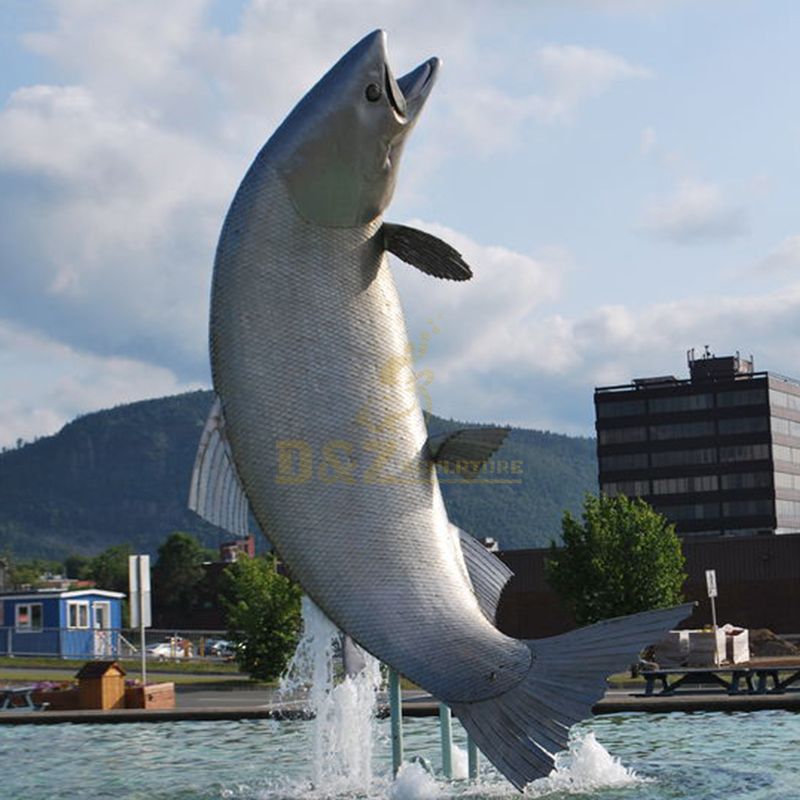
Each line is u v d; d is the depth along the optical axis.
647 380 109.62
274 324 8.73
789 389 111.50
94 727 19.16
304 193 8.68
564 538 33.91
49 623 45.16
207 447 8.75
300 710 19.98
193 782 13.34
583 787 11.76
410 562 8.93
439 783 11.94
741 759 13.36
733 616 47.88
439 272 9.02
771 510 106.19
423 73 8.82
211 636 57.19
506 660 8.77
